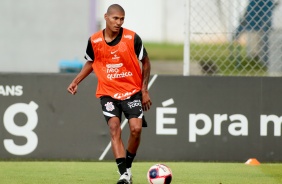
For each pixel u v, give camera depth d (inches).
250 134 1195.9
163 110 1192.2
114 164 1155.9
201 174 1061.1
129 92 927.7
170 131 1192.8
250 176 1046.4
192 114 1192.8
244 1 1229.1
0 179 1005.2
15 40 2133.4
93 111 1198.9
